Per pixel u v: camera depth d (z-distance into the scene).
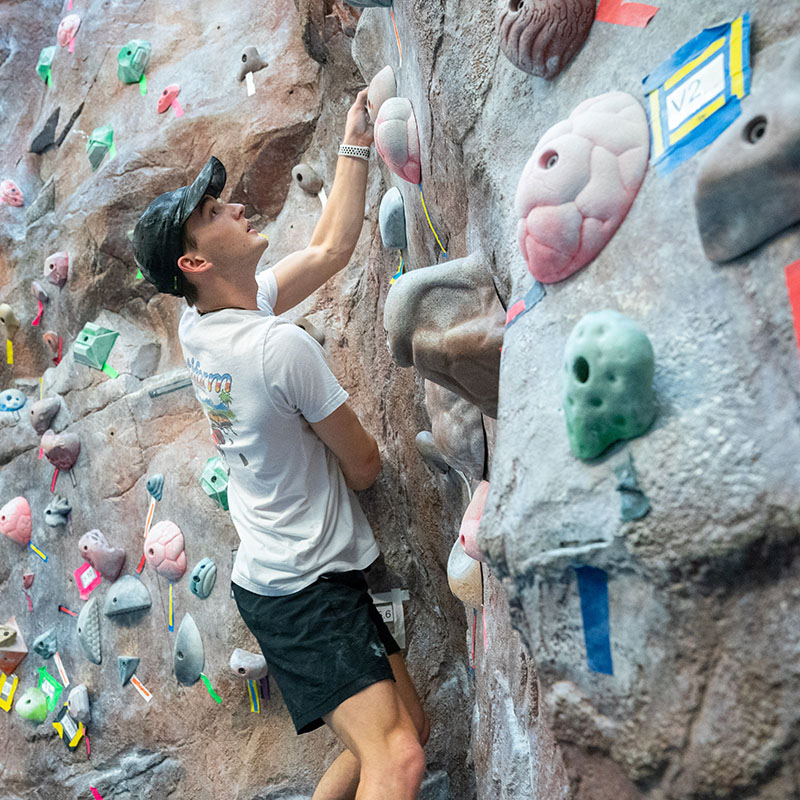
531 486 0.99
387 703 1.76
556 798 1.29
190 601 2.51
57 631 2.97
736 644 0.81
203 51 2.86
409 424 2.20
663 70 0.98
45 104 3.45
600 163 1.00
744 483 0.79
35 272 3.32
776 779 0.79
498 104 1.28
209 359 1.83
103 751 2.71
